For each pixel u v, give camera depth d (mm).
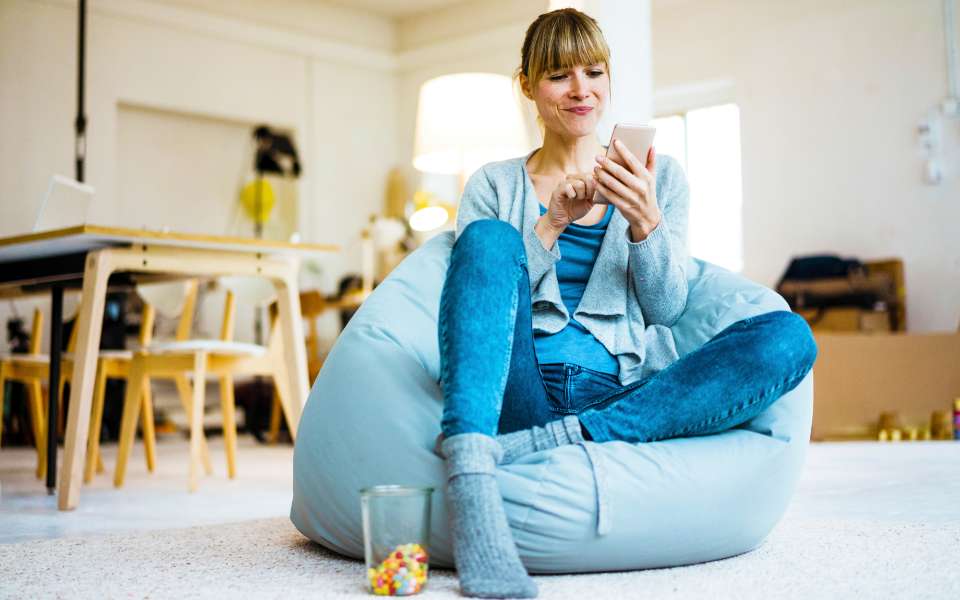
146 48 7422
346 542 1666
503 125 4000
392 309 1812
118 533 2090
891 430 5270
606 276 1874
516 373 1580
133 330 6773
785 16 6980
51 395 3107
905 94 6449
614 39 3498
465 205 1991
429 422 1567
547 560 1473
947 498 2475
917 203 6379
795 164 6926
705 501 1529
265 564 1638
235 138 8172
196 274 3082
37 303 6617
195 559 1700
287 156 8172
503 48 8242
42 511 2602
